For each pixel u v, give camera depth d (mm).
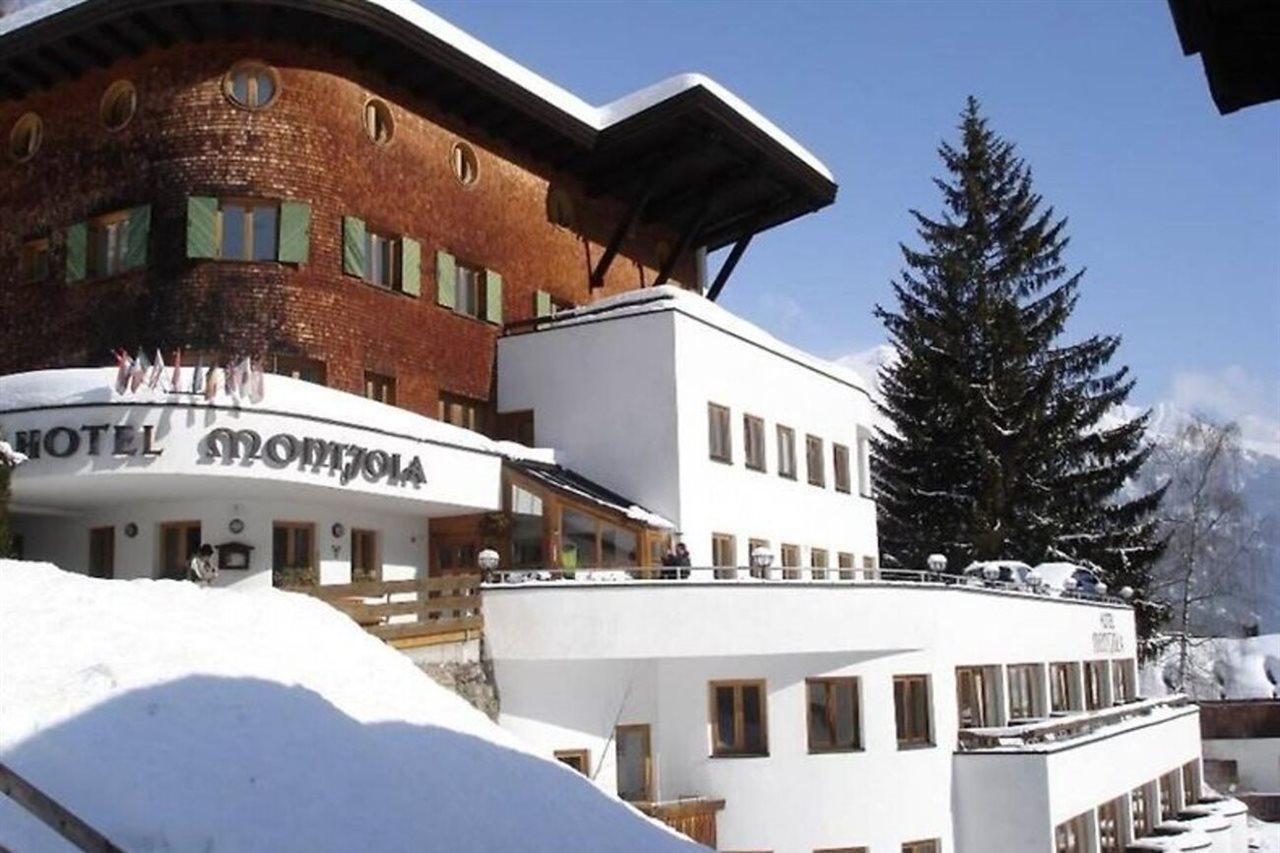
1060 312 59594
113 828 13148
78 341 28703
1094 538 55875
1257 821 52094
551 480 28328
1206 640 71125
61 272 29312
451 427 28359
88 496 25594
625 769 25500
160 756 14719
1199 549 73000
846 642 26391
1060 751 28641
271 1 27281
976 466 56594
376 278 30266
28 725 14625
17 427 23844
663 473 29875
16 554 28094
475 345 32594
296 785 15141
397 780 16266
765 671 25906
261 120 28484
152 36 28281
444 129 32688
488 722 20594
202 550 24656
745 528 31984
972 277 60219
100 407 23406
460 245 32688
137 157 28609
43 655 16484
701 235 43062
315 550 26828
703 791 25422
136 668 16406
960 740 29469
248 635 19188
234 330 27594
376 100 30656
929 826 27547
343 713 17500
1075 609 38781
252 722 16156
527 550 28047
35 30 28047
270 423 24031
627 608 24406
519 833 16328
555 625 24031
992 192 61625
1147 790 37250
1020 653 34094
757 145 36531
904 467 58312
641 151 36219
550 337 32156
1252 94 7199
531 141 34875
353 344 29094
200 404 23547
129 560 26344
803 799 25734
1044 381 56562
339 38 29219
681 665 25844
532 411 32188
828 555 36031
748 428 32875
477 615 24031
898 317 60625
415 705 19328
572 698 24734
